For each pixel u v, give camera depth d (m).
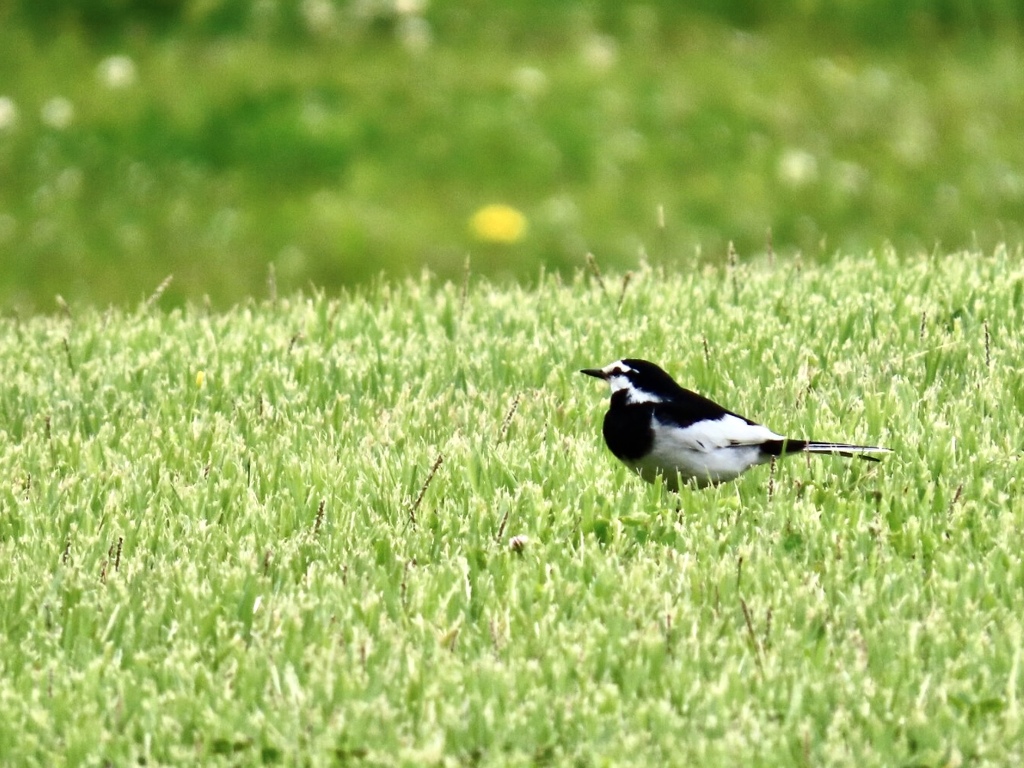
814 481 9.86
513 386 12.27
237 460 10.88
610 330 13.27
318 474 10.30
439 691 7.65
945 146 26.30
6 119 27.06
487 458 10.48
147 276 23.48
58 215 24.98
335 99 27.34
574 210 24.41
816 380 11.77
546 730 7.38
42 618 8.56
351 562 9.05
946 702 7.46
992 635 8.06
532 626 8.22
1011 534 9.04
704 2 30.88
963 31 30.44
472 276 23.14
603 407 11.53
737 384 11.91
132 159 26.17
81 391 12.73
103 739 7.38
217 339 13.93
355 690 7.69
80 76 28.38
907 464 10.03
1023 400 11.06
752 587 8.61
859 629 8.12
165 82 27.86
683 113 26.95
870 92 27.95
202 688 7.85
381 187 25.38
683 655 7.91
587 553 9.00
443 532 9.57
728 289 14.43
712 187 25.03
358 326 14.02
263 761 7.29
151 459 10.85
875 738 7.19
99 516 10.07
